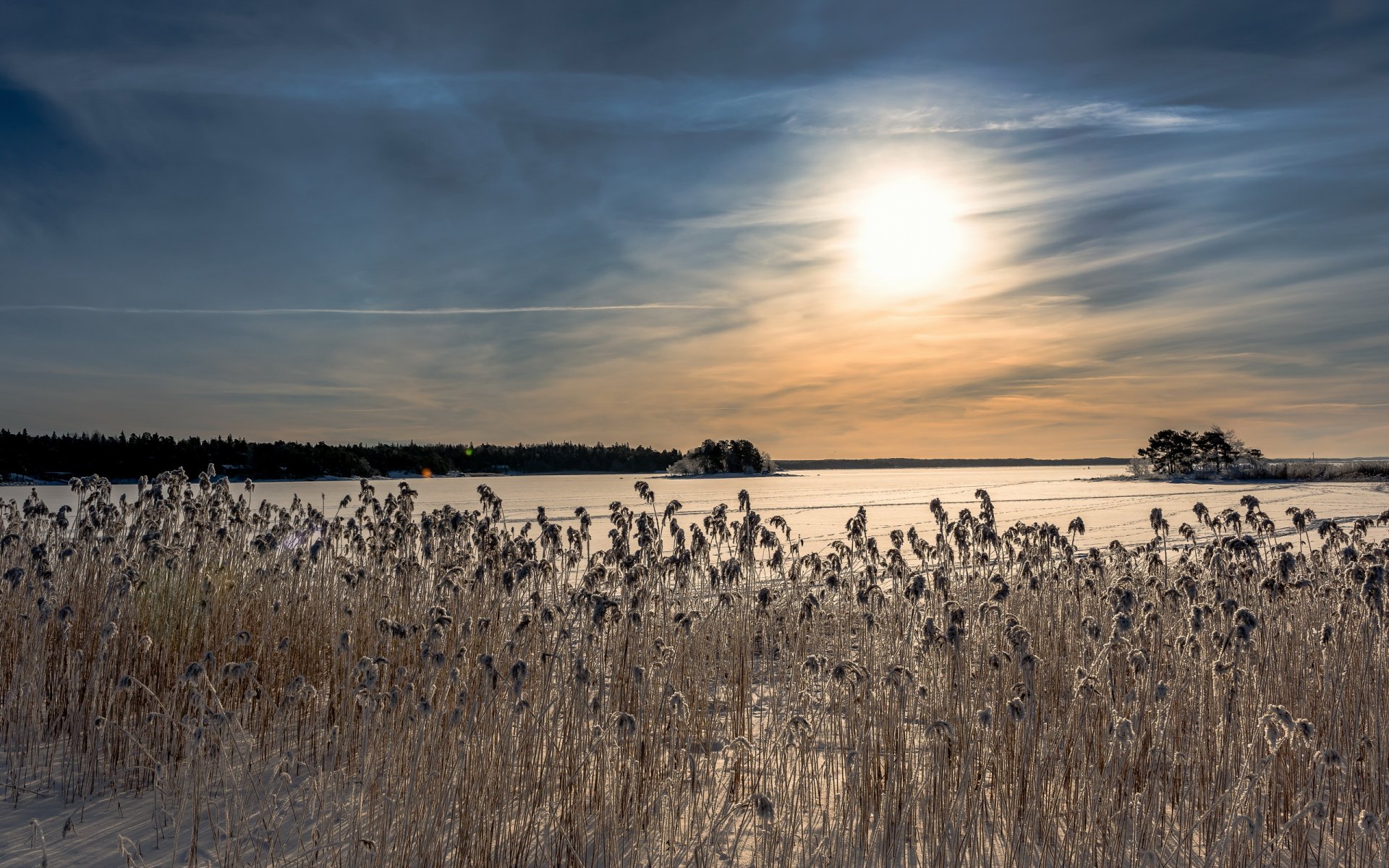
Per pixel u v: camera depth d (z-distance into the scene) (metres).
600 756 5.68
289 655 8.24
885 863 5.14
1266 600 8.26
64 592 8.89
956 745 6.01
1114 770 5.56
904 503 55.69
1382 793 6.00
